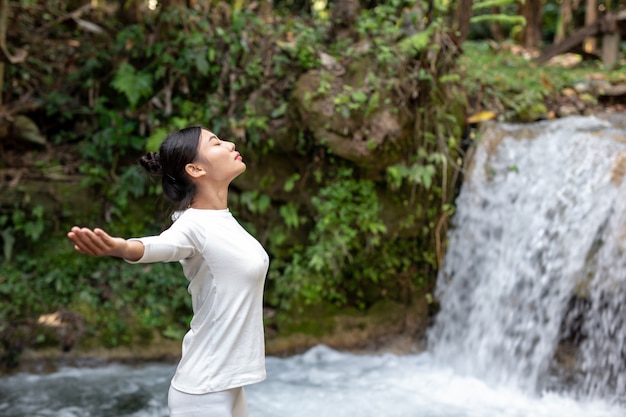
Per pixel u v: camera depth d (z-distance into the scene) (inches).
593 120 237.0
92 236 83.1
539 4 446.6
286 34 273.4
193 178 101.7
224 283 97.4
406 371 215.9
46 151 247.8
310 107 222.2
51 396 187.3
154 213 239.5
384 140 221.5
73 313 219.0
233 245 98.3
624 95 281.6
